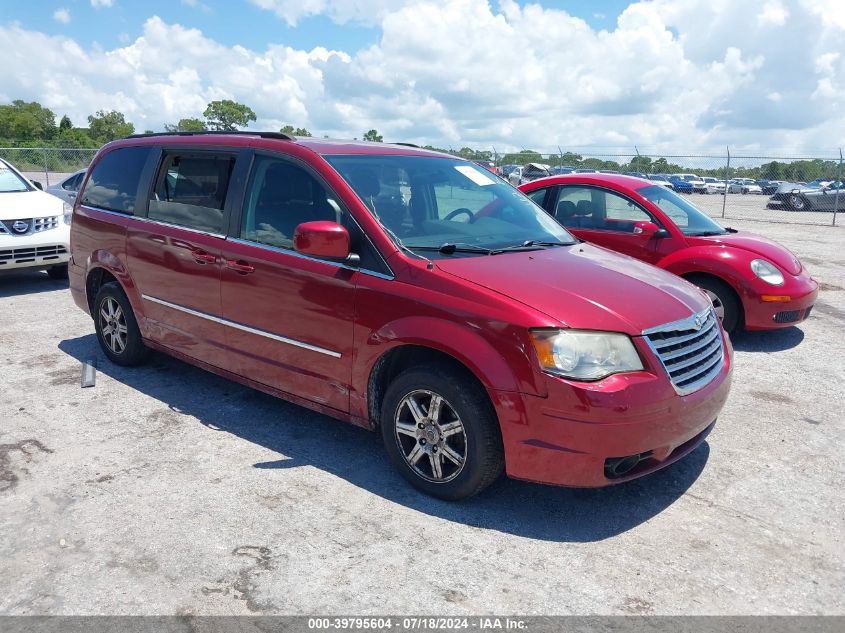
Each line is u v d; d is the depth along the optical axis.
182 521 3.32
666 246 6.61
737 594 2.84
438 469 3.50
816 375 5.68
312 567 2.97
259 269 4.11
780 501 3.61
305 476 3.80
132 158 5.32
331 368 3.84
